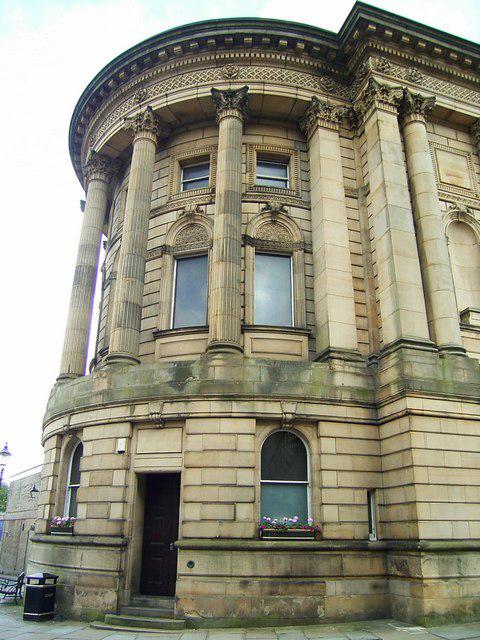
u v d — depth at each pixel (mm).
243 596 13789
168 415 15656
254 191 20047
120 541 15141
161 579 15633
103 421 16547
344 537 15000
